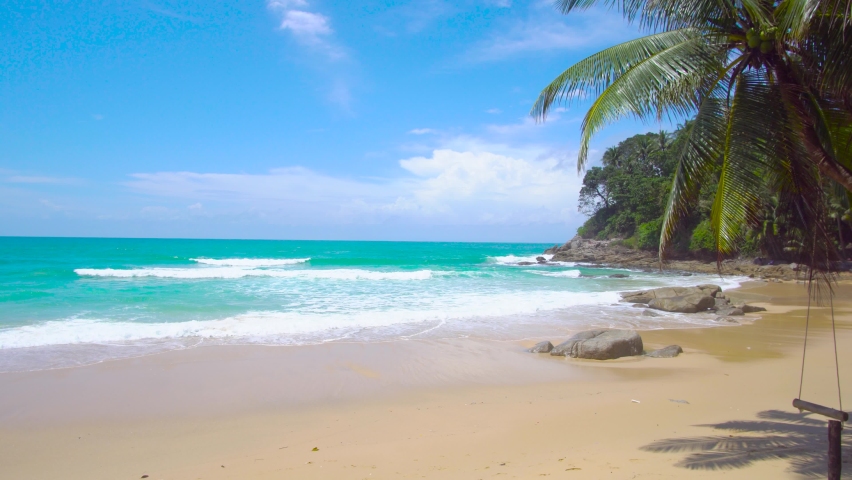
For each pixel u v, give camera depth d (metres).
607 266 47.75
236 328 13.23
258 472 5.23
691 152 5.81
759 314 17.52
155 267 35.06
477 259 57.69
